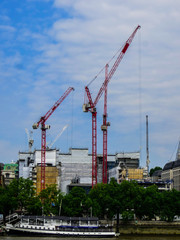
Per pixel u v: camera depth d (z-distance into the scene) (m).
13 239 188.38
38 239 191.00
